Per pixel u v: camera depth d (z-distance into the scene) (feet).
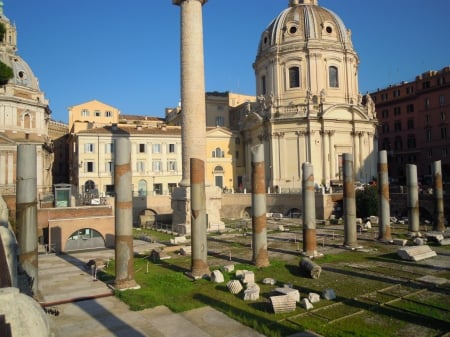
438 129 271.69
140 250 121.70
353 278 81.41
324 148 224.53
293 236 140.26
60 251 125.49
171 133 252.83
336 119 226.17
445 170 266.16
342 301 66.18
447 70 268.21
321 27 241.14
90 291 75.31
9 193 157.58
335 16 251.60
